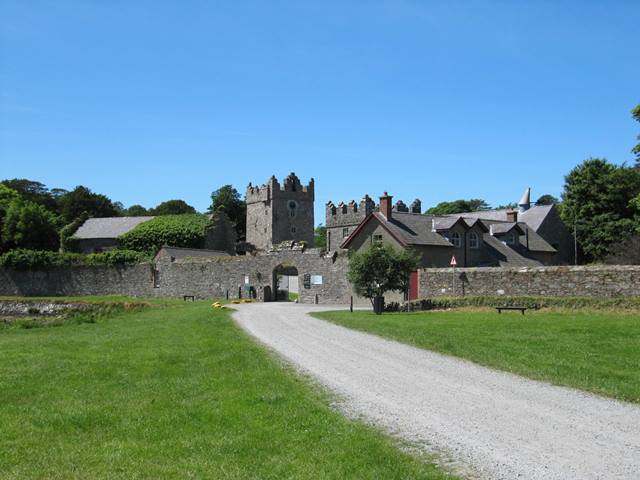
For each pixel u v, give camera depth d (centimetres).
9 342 2323
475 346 1773
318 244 12269
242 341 2039
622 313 2581
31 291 6259
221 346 1922
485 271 3478
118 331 2619
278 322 2748
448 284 3653
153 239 7644
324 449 914
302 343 1994
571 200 6688
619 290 2942
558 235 6300
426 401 1176
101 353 1892
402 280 3256
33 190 12081
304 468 839
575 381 1297
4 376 1520
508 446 898
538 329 2109
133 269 5966
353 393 1255
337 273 4475
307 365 1576
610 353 1603
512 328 2169
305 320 2842
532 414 1066
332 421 1045
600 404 1128
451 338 1952
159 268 5788
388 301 4194
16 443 986
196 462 882
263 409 1134
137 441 984
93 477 830
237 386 1327
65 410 1177
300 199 9912
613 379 1306
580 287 3080
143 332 2502
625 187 6356
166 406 1191
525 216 6328
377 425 1027
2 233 8100
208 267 5428
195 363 1650
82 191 10750
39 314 4966
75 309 4878
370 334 2198
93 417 1122
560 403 1138
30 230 8162
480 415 1067
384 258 3228
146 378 1469
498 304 3130
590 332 1986
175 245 7600
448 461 847
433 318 2683
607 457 842
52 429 1058
